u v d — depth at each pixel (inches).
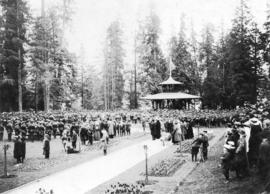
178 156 1130.0
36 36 2368.4
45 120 1686.8
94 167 985.5
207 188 704.4
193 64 3344.0
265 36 2405.3
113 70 3484.3
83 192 723.4
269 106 1186.0
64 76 2849.4
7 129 1551.4
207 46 3366.1
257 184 629.0
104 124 1617.9
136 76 3503.9
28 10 2316.7
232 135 814.5
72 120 1887.3
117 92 3555.6
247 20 2502.5
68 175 887.7
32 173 916.0
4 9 2226.9
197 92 3243.1
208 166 940.6
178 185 749.3
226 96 2970.0
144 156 1151.0
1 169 968.9
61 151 1285.7
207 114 2201.0
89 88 3870.6
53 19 2677.2
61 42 2714.1
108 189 730.8
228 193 645.3
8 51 2218.3
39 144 1465.3
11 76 2288.4
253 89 2428.6
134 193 692.1
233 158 735.1
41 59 2524.6
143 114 2409.0
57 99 2851.9
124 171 921.5
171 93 2837.1
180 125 1544.0
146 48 3223.4
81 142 1489.9
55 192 725.9
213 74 3063.5
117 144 1453.0
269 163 629.9
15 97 2436.0
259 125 751.1
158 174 870.4
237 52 2444.6
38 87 2598.4
